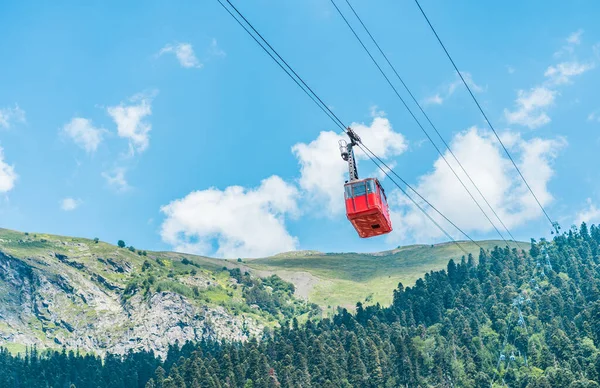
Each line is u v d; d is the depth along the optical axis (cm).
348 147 7025
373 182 6850
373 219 6944
